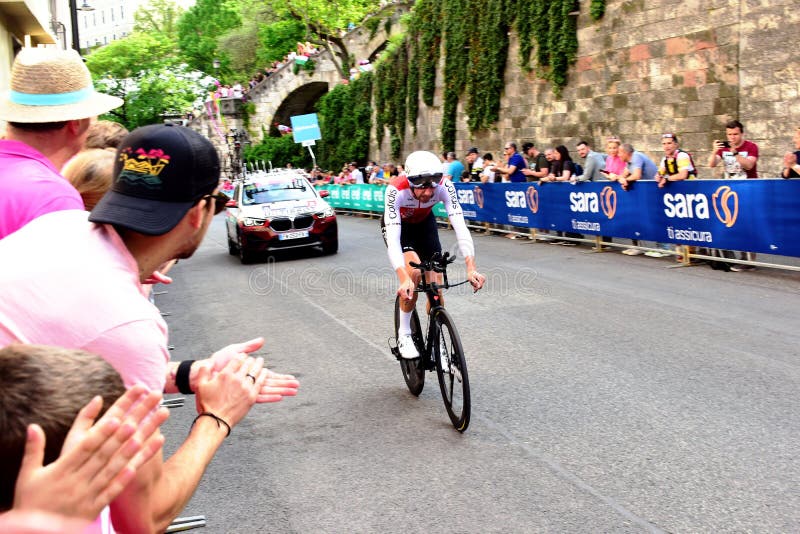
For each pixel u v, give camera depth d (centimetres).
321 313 812
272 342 691
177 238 159
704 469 354
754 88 1192
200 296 988
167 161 151
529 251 1168
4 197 221
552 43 1716
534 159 1399
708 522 303
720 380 485
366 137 2992
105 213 149
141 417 108
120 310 141
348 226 1883
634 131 1503
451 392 440
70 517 99
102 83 4431
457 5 2142
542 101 1808
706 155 1309
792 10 1109
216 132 4262
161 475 149
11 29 1422
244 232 1283
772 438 387
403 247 509
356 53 3359
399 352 506
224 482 379
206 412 167
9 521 97
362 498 349
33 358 105
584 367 536
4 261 141
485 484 355
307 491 361
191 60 5372
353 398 509
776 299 707
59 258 141
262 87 4097
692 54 1323
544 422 433
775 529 294
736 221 841
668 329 626
